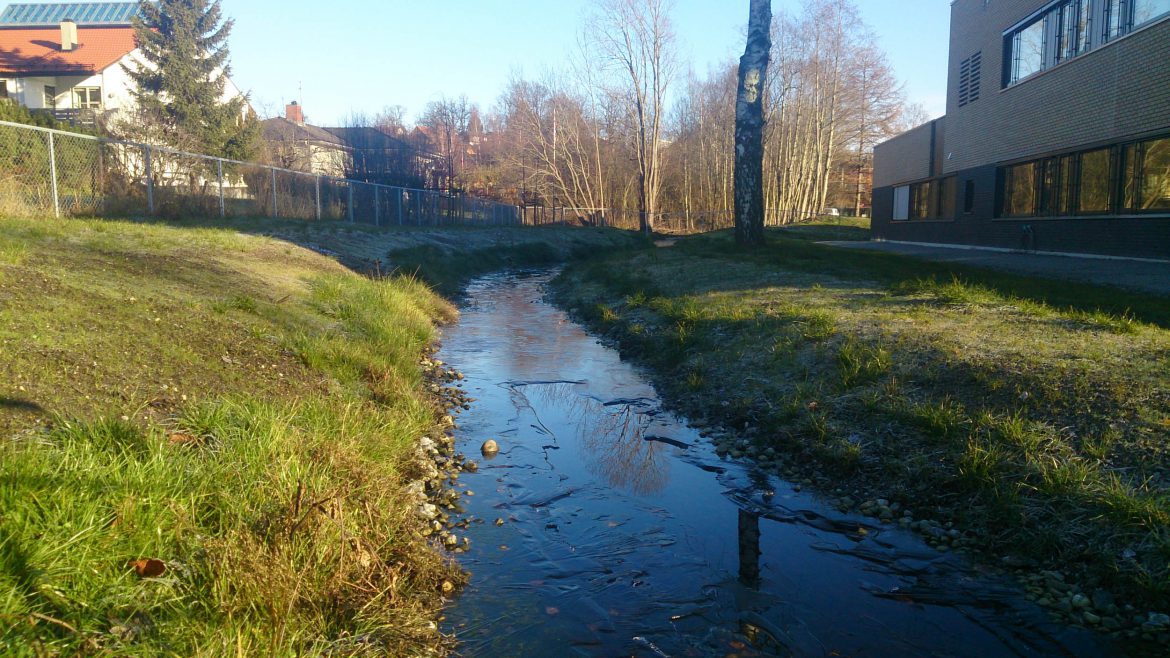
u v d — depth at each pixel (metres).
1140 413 4.83
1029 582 3.96
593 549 4.45
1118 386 5.21
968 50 24.02
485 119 73.69
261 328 7.13
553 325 12.66
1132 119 15.44
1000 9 21.59
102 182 14.94
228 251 11.16
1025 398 5.36
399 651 3.26
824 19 50.03
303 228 17.09
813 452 5.75
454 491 5.27
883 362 6.53
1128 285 10.77
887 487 5.12
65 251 8.36
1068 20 18.12
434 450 6.00
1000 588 3.95
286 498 3.80
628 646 3.46
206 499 3.65
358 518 4.02
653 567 4.23
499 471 5.73
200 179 18.69
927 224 27.81
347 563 3.54
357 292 10.82
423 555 4.06
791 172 54.28
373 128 54.25
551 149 55.09
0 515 2.82
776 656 3.39
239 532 3.39
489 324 12.76
